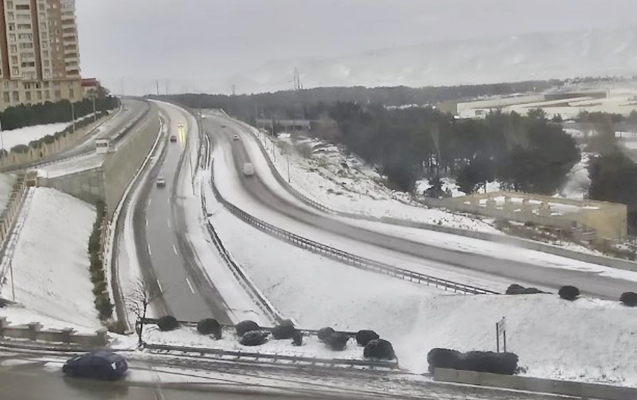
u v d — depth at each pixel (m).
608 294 44.19
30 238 57.38
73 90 146.88
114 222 78.19
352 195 95.69
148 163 115.50
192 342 38.34
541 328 38.75
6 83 135.88
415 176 113.50
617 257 60.25
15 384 31.23
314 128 161.62
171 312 51.47
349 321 47.53
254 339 37.78
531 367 35.72
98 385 31.25
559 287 46.62
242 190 93.19
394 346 41.84
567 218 72.31
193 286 57.94
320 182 103.31
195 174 105.94
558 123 122.56
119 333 42.50
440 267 54.00
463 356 33.34
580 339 37.06
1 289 44.56
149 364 34.28
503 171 102.25
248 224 73.75
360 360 34.41
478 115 166.88
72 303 49.91
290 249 62.97
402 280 51.47
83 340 37.31
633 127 133.12
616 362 34.97
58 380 31.72
